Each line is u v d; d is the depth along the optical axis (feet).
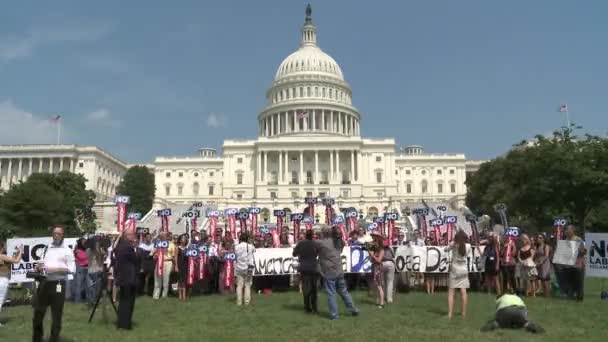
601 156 152.35
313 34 563.48
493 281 78.74
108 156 500.74
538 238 74.84
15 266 69.15
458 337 43.62
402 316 54.08
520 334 45.09
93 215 292.20
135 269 49.24
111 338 43.86
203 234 82.94
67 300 71.41
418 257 77.05
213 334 45.19
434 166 495.41
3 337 45.27
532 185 160.66
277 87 516.32
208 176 501.56
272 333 45.62
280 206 345.10
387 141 450.71
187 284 72.64
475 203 339.98
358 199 341.21
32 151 458.91
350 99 538.06
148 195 415.44
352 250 76.02
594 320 52.60
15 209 207.82
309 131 484.74
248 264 63.46
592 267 77.05
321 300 66.49
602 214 196.44
